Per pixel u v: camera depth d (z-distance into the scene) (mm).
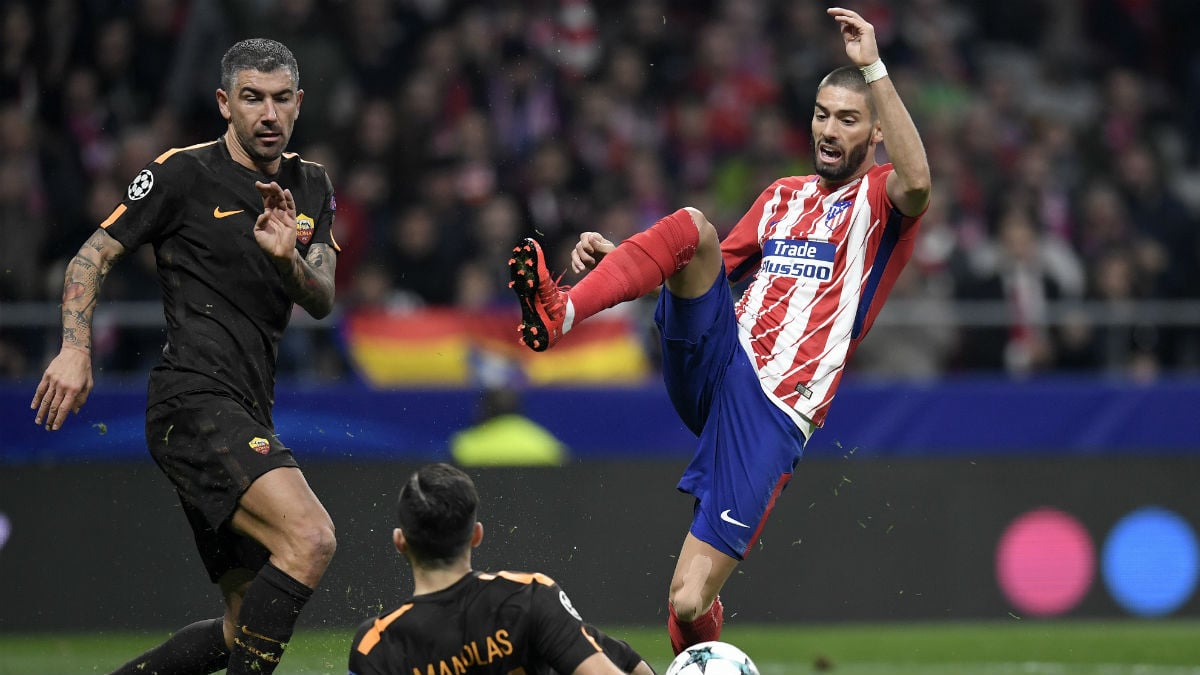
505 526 35750
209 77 44344
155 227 18125
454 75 45688
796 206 19172
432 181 42781
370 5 45844
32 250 39125
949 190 48625
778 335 18688
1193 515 39500
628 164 45781
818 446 38250
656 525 36500
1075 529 38969
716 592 18469
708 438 18734
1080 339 41625
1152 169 50844
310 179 19156
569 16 47844
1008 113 54500
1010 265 43000
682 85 49312
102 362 36219
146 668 18953
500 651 14539
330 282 18500
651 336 39312
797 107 49719
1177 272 46594
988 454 38875
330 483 35125
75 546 34469
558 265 43062
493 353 37844
